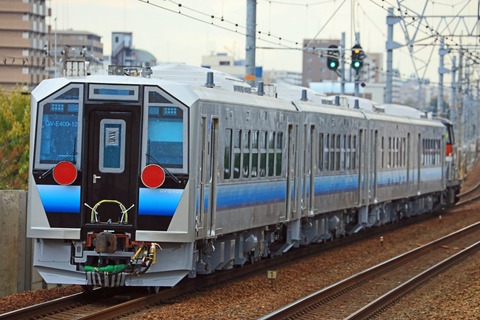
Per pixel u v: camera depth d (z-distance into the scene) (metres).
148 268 42.34
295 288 51.84
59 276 43.16
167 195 42.62
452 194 128.25
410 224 103.31
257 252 57.72
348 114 76.62
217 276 51.97
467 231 92.50
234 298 46.47
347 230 82.31
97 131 42.69
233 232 51.88
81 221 42.34
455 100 182.62
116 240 41.75
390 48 113.88
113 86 42.69
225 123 48.50
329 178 71.19
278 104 59.19
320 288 52.53
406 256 67.75
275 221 58.69
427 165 107.38
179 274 43.53
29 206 42.75
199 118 43.81
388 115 91.88
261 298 47.00
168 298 44.53
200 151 44.28
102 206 42.59
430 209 113.88
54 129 42.75
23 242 49.53
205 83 51.62
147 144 42.66
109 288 46.72
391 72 115.06
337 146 73.31
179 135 42.88
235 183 50.56
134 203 42.47
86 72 44.50
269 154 56.81
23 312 38.03
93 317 37.47
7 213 48.81
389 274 60.16
